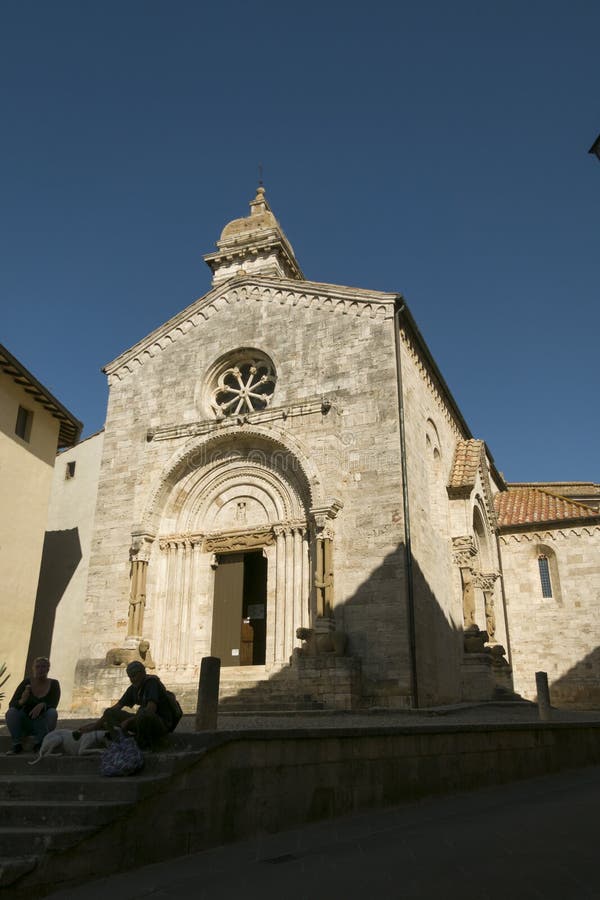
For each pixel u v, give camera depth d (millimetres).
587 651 33688
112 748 9188
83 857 7812
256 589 28438
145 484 27484
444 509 29609
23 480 27469
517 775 15617
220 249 35281
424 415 28328
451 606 28141
